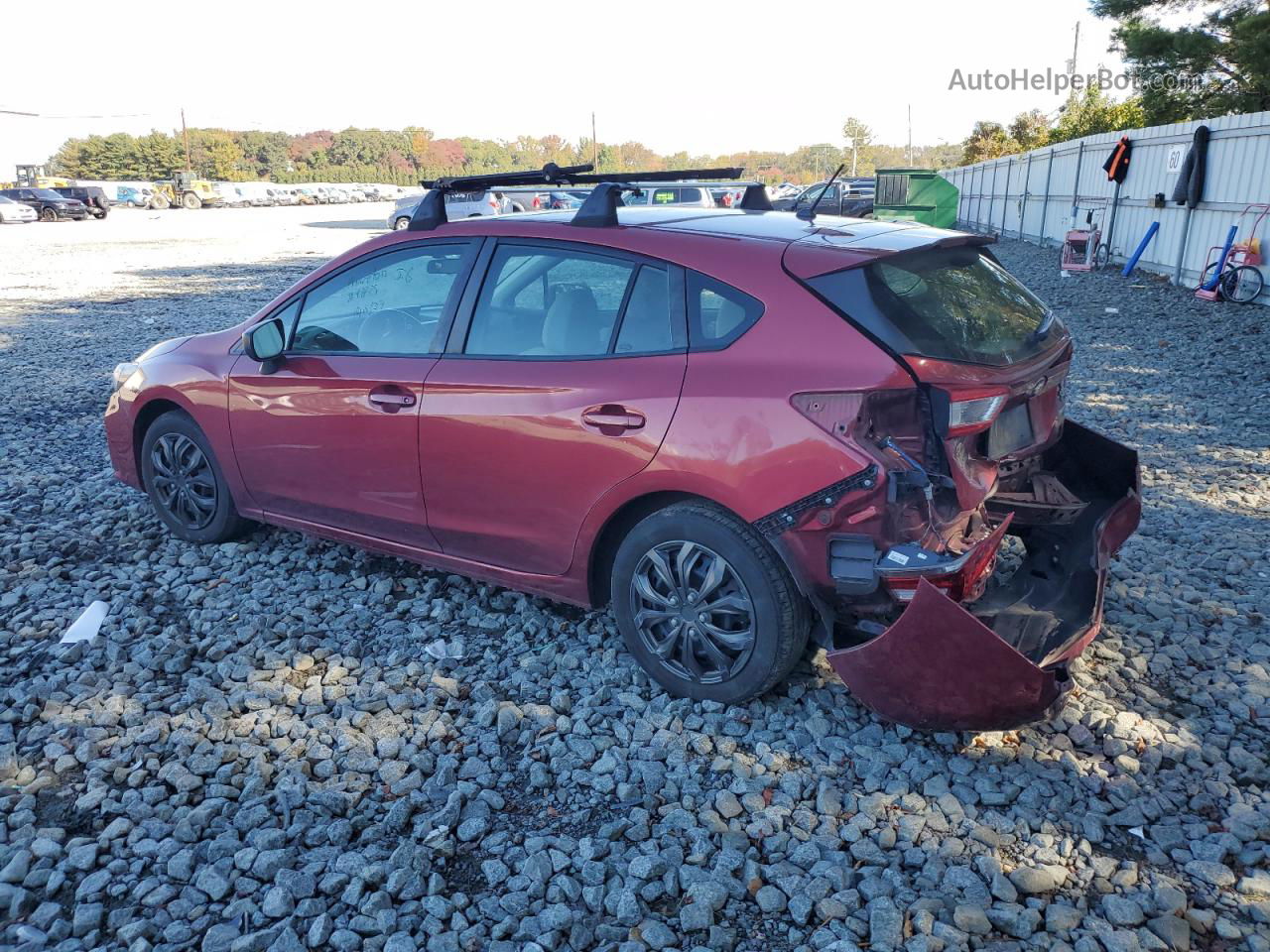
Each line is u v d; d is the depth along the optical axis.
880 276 3.31
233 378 4.79
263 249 27.77
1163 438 7.19
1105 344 10.94
